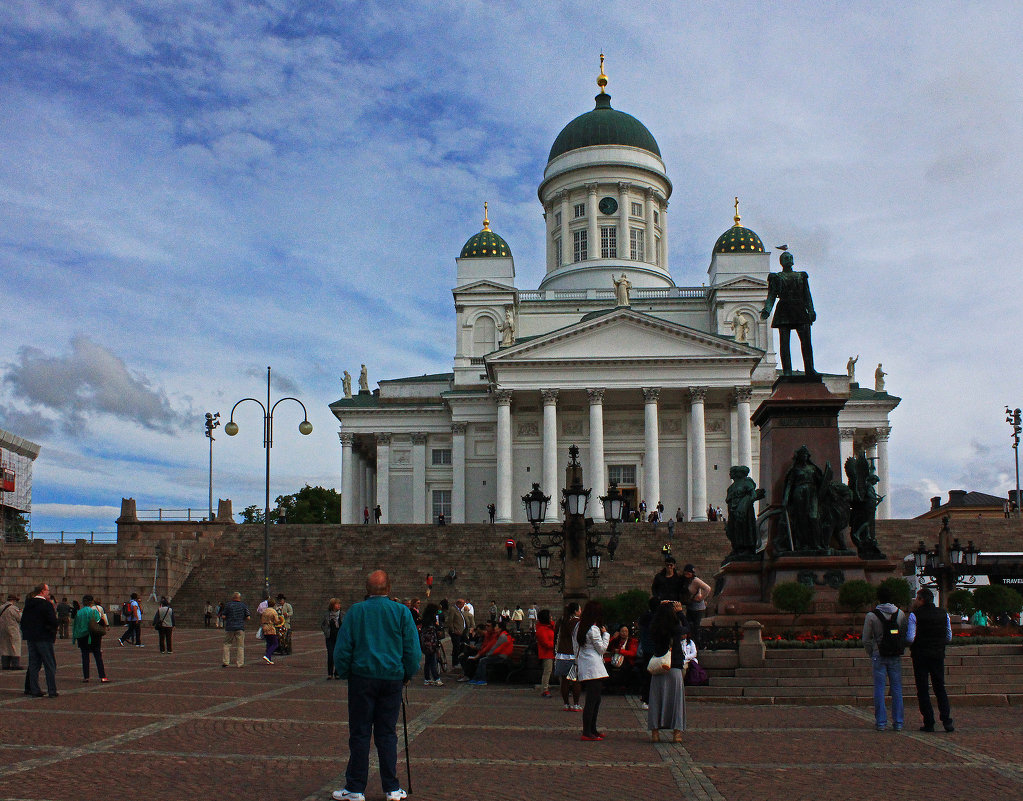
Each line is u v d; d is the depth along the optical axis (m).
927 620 19.58
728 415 94.75
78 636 28.48
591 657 19.17
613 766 16.14
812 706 23.39
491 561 69.44
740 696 24.03
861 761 16.45
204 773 15.15
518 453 96.75
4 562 66.06
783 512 29.11
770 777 15.23
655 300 107.75
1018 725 20.36
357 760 13.35
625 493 95.88
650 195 117.12
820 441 29.80
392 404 103.38
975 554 43.03
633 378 91.81
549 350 92.50
